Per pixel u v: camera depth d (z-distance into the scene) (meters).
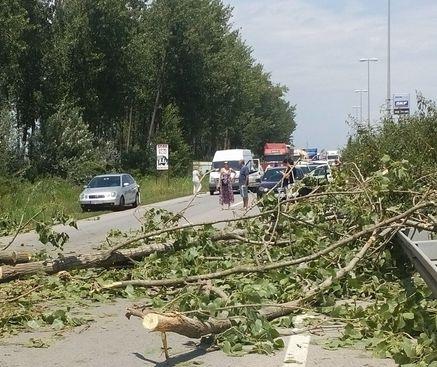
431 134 18.73
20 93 46.66
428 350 5.78
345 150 24.48
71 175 43.22
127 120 60.75
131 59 51.41
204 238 10.88
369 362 6.20
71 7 47.66
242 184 26.75
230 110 73.31
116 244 11.41
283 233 11.08
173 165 59.06
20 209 24.70
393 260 9.81
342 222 10.95
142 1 59.72
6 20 38.50
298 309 7.76
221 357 6.45
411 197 10.91
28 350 6.89
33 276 9.62
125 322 8.10
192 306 6.92
